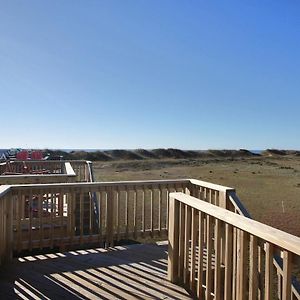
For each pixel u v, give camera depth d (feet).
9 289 11.98
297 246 6.37
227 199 14.56
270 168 92.84
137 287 12.23
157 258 15.40
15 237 17.84
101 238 16.90
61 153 120.26
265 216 32.60
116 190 17.01
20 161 37.35
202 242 11.12
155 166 98.12
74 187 16.16
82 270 13.85
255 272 8.01
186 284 12.10
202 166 98.84
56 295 11.53
